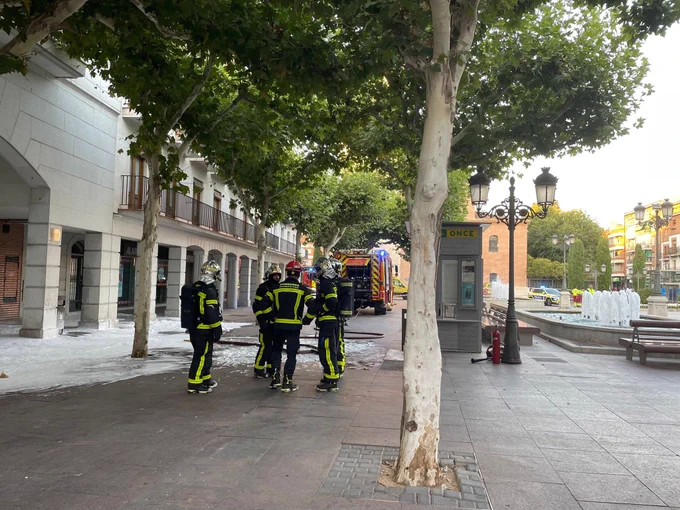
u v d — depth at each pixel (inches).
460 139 462.3
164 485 149.9
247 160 589.9
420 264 163.0
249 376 323.0
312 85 305.6
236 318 823.7
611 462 177.2
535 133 453.1
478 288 454.9
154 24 312.5
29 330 483.2
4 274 632.4
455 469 167.5
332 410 238.7
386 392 279.1
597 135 451.8
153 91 360.5
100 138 578.9
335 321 285.0
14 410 232.2
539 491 151.3
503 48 416.5
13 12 255.6
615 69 435.5
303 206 943.7
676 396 284.5
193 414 228.4
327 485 151.9
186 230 802.2
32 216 486.9
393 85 411.2
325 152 591.5
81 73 485.1
